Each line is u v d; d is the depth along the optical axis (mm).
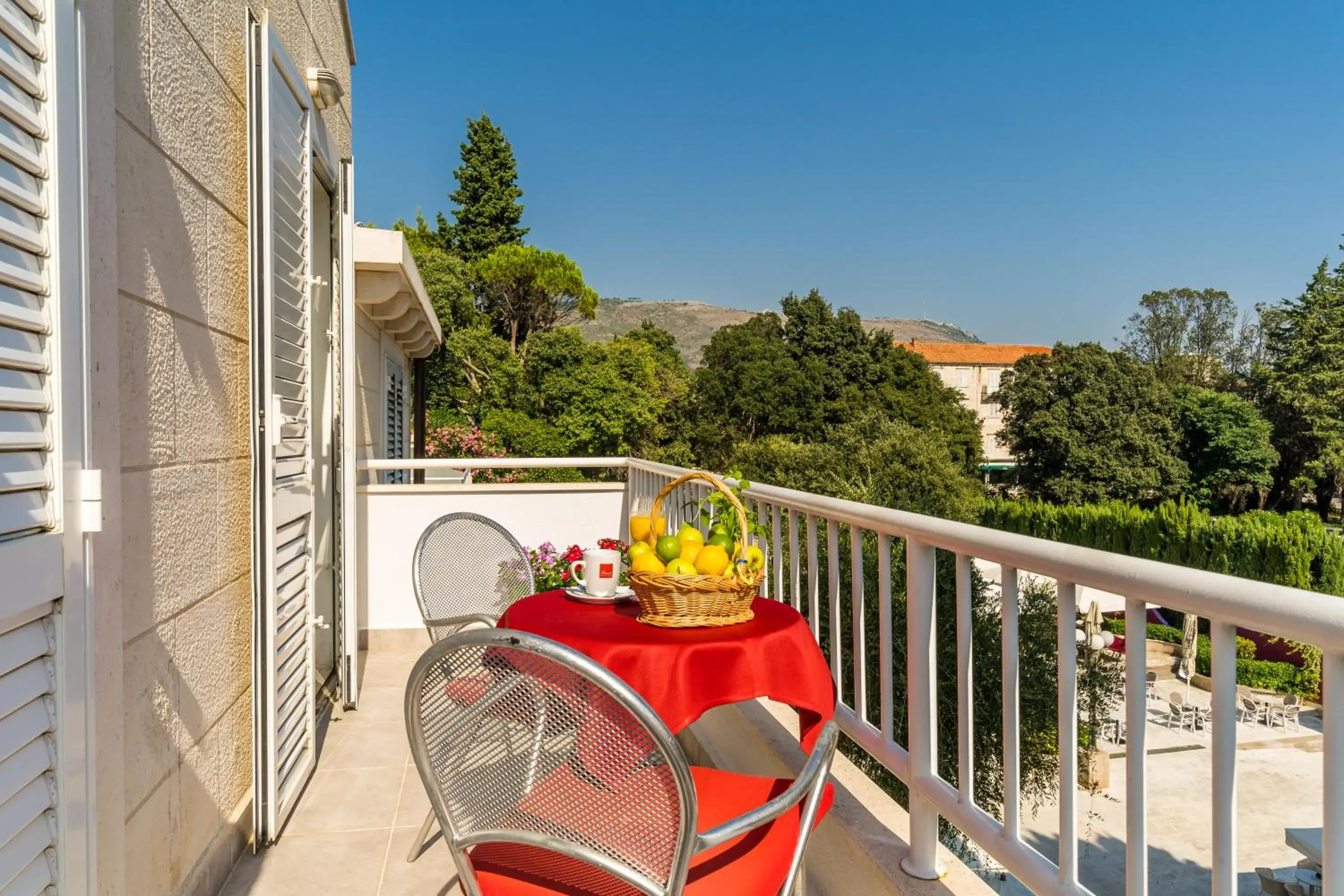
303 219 2805
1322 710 868
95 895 1275
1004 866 1484
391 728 3443
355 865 2316
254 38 2184
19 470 1075
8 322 1051
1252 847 7301
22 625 1098
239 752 2346
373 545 4832
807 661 1756
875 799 2154
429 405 24938
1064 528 20156
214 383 2129
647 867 1102
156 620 1714
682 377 40938
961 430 38500
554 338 26406
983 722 5578
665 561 1817
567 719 1093
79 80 1251
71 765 1202
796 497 2543
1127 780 1155
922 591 1814
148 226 1690
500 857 1330
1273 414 44750
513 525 5176
